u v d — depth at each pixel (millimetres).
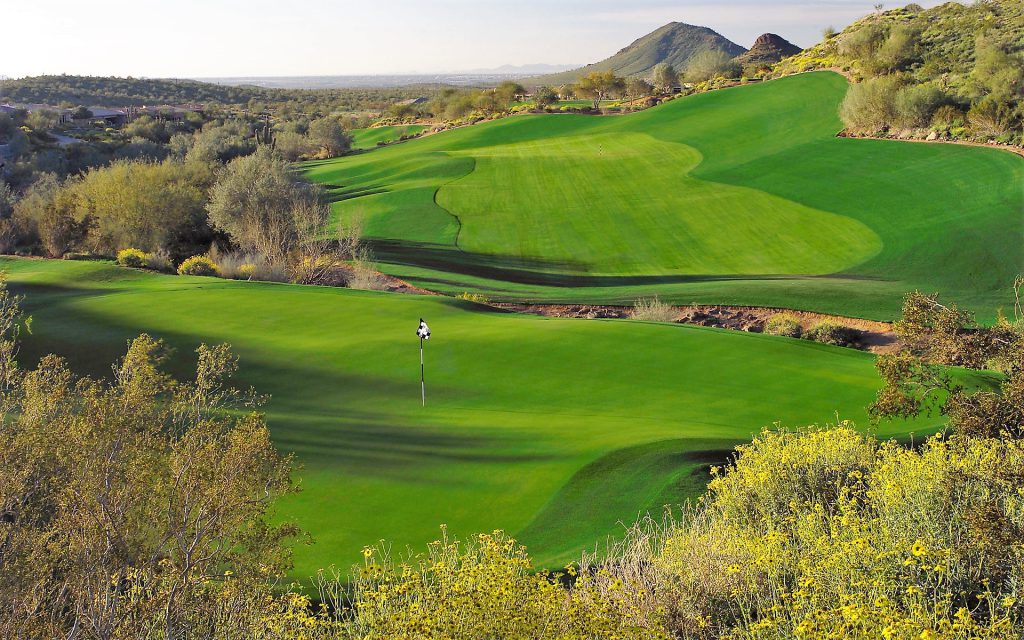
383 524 12406
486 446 16297
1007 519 7613
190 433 7484
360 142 148375
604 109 123812
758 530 9656
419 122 170250
